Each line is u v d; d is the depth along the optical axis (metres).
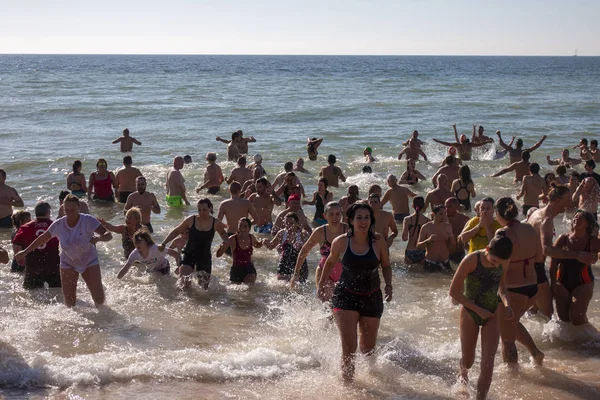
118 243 10.90
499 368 5.99
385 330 7.05
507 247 5.16
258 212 11.62
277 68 127.56
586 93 51.94
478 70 121.50
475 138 21.48
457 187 12.86
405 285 8.80
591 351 6.47
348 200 10.79
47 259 8.18
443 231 9.41
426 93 50.69
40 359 5.91
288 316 7.52
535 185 13.45
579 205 10.88
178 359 6.05
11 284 8.50
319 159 20.67
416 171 16.58
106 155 20.91
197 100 42.09
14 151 21.22
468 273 5.37
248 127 29.02
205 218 8.60
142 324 7.15
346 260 5.72
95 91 50.38
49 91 49.97
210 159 15.44
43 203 8.34
